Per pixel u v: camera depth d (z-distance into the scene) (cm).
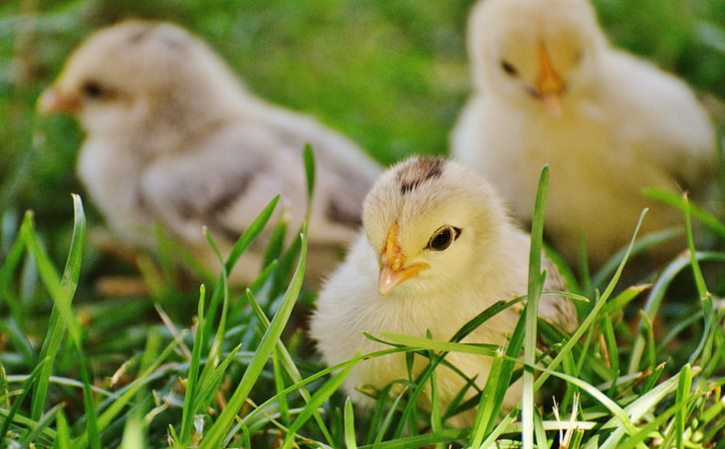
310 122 776
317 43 931
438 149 837
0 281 489
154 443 469
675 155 659
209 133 735
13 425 419
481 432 393
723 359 484
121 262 766
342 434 456
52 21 844
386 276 432
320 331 485
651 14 881
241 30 893
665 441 401
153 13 911
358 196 696
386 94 905
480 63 699
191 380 409
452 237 441
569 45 638
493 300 459
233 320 515
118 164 735
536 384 405
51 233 776
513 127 680
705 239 695
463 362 448
